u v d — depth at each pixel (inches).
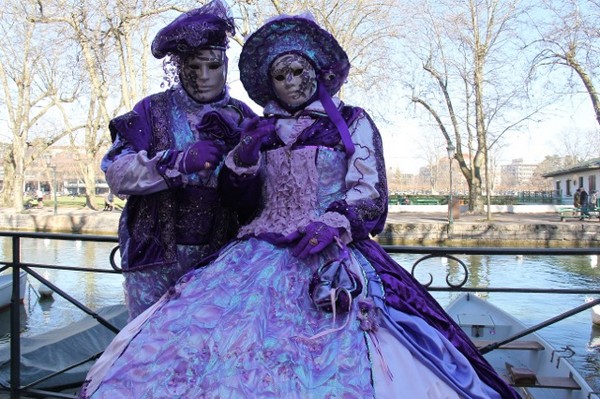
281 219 76.8
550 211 1221.7
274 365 59.2
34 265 122.0
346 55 80.4
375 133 79.4
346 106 81.3
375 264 74.2
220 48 82.4
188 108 84.3
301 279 69.9
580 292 108.8
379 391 58.1
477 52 1064.2
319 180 76.9
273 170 79.0
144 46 968.9
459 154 1170.0
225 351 60.6
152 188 76.8
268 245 74.5
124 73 889.5
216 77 83.2
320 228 69.8
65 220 903.1
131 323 71.7
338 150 77.3
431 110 1135.0
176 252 81.8
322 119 79.0
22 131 1135.6
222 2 82.3
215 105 85.1
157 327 66.2
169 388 59.1
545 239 806.5
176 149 81.0
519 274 573.0
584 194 1024.2
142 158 76.2
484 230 812.0
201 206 82.5
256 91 84.4
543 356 213.2
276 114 81.6
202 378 58.8
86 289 458.3
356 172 75.3
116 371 62.7
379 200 75.3
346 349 61.4
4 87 1128.2
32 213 1027.9
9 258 633.0
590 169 1523.1
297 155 77.1
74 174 2436.0
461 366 66.2
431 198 1464.1
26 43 1105.4
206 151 75.3
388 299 69.2
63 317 373.1
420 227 820.6
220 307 66.6
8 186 1409.9
